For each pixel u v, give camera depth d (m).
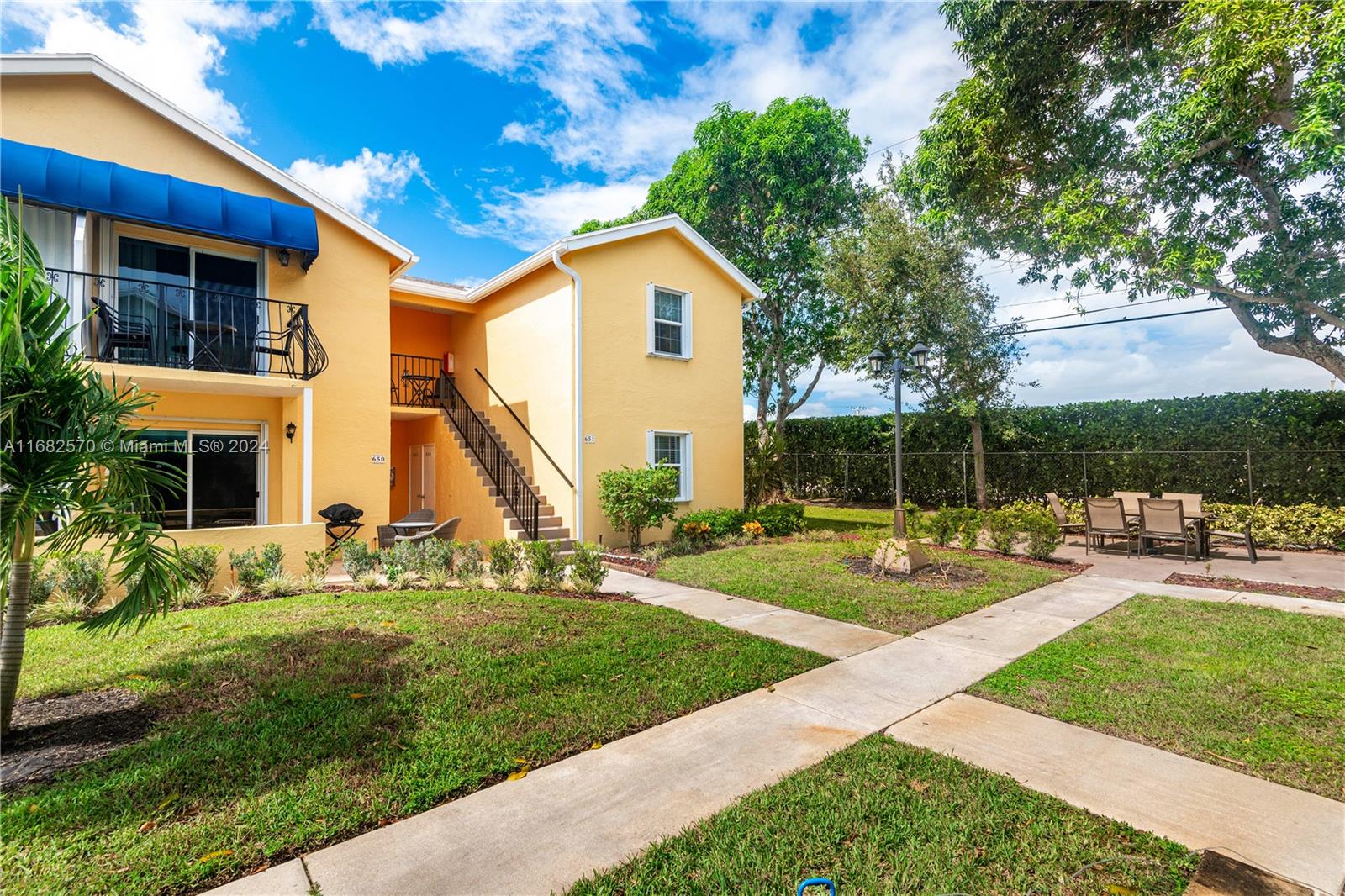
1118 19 9.64
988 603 7.07
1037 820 2.77
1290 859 2.49
